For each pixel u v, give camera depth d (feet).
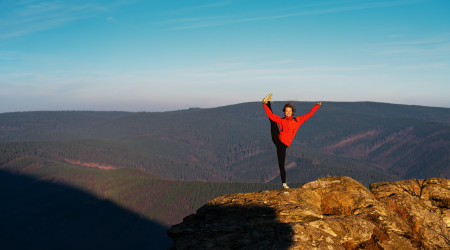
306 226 20.03
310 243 18.57
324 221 20.97
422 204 26.55
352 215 23.44
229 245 18.72
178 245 19.39
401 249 20.38
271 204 24.20
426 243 21.61
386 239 20.84
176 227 21.91
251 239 19.16
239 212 23.40
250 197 26.18
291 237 18.89
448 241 22.48
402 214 24.56
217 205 25.53
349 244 19.94
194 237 19.93
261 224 21.13
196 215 24.21
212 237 19.74
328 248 18.54
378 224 22.25
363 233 20.66
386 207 24.71
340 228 20.65
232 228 20.59
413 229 22.59
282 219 21.80
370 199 25.49
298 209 23.07
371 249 19.79
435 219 24.68
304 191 27.02
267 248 17.85
